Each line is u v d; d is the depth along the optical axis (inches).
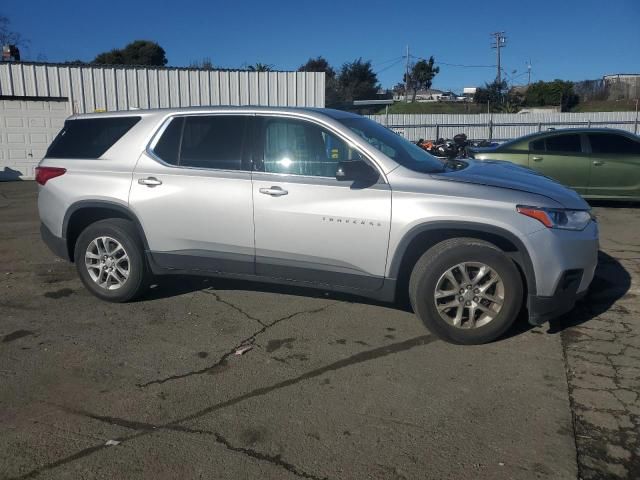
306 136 182.1
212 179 188.7
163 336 180.5
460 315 168.1
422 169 176.6
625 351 164.4
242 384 149.3
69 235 213.6
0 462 117.5
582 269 166.6
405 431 126.5
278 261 184.4
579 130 390.3
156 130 200.8
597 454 117.3
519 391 143.0
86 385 149.6
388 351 167.5
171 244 196.9
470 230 164.9
